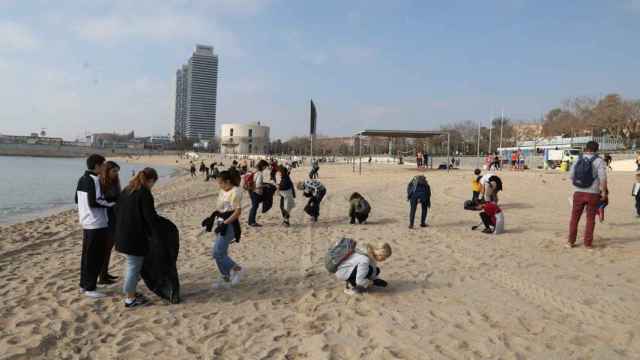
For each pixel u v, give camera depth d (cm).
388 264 802
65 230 1307
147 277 612
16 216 1848
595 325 503
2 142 14325
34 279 732
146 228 570
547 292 621
